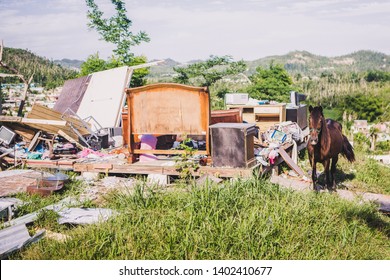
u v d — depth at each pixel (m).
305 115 16.30
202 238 5.92
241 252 5.75
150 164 9.98
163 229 6.20
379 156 23.22
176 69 43.59
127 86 17.02
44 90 89.19
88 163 10.52
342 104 114.31
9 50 128.12
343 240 6.20
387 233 7.08
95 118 16.64
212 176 8.87
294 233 6.15
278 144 11.16
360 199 8.41
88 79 18.86
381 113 107.81
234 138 9.12
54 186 8.89
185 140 9.59
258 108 14.12
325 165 9.39
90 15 34.22
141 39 35.44
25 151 12.20
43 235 6.56
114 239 6.10
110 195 8.39
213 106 29.03
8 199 8.18
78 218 6.98
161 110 9.77
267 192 7.61
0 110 18.05
